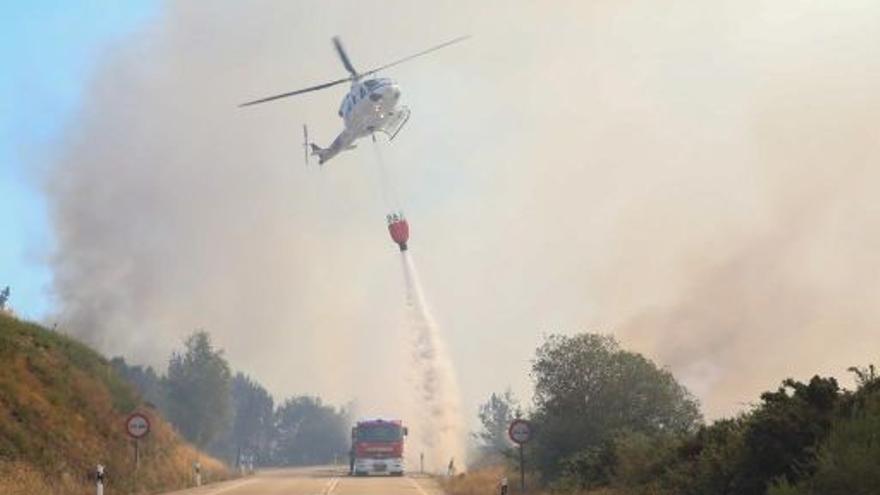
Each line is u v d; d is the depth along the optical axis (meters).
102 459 34.72
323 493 35.69
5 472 27.19
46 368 37.19
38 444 30.97
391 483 45.47
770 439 16.75
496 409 75.00
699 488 19.41
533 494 30.23
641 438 27.31
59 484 29.66
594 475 27.88
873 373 17.17
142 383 86.00
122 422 40.47
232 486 42.25
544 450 33.22
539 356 34.44
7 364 34.62
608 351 34.12
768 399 17.91
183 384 83.38
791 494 14.62
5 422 30.47
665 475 22.39
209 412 83.25
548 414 33.62
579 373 33.47
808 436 16.48
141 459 39.53
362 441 57.91
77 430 34.97
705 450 21.20
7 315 41.28
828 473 14.21
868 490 13.66
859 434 14.80
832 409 16.91
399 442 58.09
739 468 17.47
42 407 33.59
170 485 39.78
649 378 33.53
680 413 33.19
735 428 20.97
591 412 33.00
